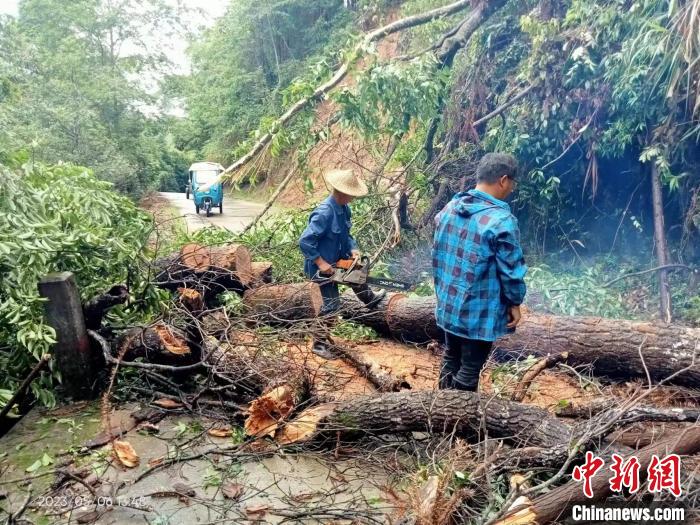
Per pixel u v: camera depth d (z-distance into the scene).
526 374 3.32
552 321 3.90
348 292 5.02
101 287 3.88
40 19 22.84
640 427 2.80
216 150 24.31
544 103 5.91
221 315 3.92
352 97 6.21
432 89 6.30
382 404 2.79
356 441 2.90
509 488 2.34
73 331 3.31
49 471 2.70
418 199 7.38
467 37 7.00
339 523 2.29
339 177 4.11
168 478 2.64
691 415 2.35
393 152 7.58
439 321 2.92
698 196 5.11
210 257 4.56
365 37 6.63
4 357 3.40
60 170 4.41
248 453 2.80
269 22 22.91
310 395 3.33
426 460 2.72
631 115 5.26
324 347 4.22
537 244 6.59
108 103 20.33
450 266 2.82
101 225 4.05
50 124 16.50
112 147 17.86
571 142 5.85
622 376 3.75
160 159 24.11
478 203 2.73
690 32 4.41
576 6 5.70
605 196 6.13
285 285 4.59
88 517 2.34
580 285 5.08
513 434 2.60
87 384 3.44
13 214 3.45
